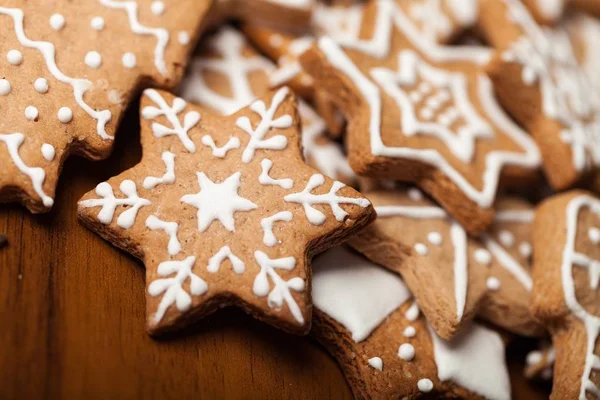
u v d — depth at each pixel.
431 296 0.27
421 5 0.32
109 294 0.26
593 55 0.34
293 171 0.26
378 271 0.28
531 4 0.33
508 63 0.30
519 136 0.30
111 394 0.24
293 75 0.30
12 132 0.25
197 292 0.25
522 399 0.29
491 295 0.28
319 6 0.32
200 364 0.26
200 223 0.26
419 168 0.28
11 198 0.25
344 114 0.29
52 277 0.25
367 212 0.26
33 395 0.24
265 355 0.26
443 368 0.27
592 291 0.28
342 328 0.27
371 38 0.30
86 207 0.26
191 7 0.28
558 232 0.29
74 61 0.26
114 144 0.28
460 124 0.29
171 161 0.26
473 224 0.28
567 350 0.27
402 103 0.29
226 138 0.27
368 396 0.27
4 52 0.26
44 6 0.27
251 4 0.30
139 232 0.26
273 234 0.26
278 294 0.25
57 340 0.25
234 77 0.30
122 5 0.27
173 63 0.28
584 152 0.30
